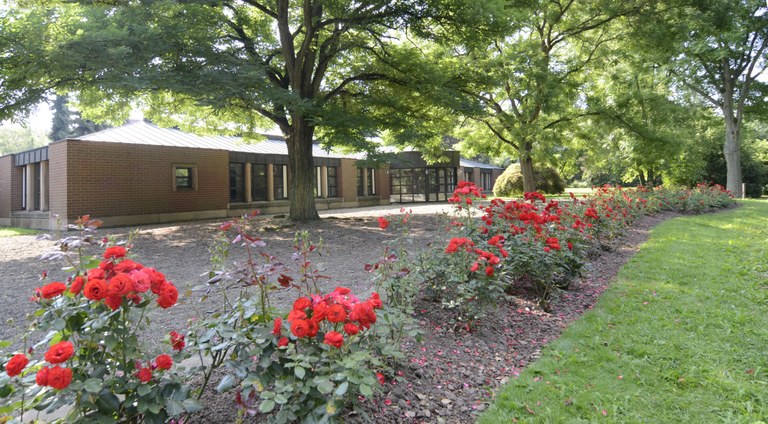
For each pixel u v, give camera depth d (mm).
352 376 1972
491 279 3910
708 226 11000
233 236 11039
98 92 10820
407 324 3607
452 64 13539
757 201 19844
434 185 29719
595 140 21484
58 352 1620
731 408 2768
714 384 3059
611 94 19594
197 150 17656
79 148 14086
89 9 8891
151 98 13391
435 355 3473
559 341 3867
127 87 9016
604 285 5727
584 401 2859
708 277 5844
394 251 4336
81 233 2297
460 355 3541
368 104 13375
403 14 11461
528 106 17859
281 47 13219
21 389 1829
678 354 3537
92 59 8289
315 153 23453
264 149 21328
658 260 6957
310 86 13297
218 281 2508
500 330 4137
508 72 15539
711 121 26828
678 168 26453
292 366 2186
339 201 24250
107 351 2039
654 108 17766
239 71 9695
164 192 16484
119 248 2049
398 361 3139
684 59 20266
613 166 29594
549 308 4742
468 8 10594
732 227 10719
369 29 12000
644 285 5547
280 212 21125
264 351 2189
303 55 12539
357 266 7102
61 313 1864
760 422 2545
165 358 1921
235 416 2447
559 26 19453
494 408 2787
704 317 4328
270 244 9609
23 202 17719
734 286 5359
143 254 8711
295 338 2293
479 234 5293
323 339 2283
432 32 12281
